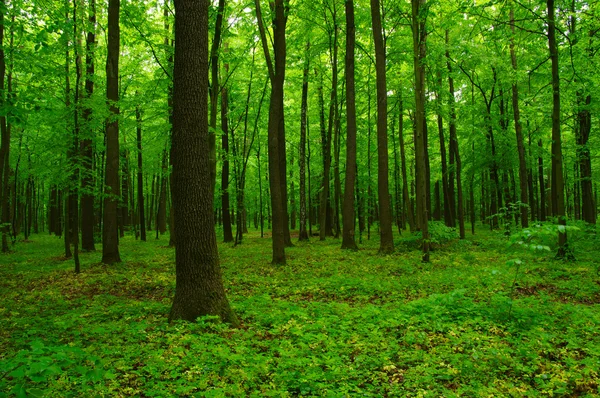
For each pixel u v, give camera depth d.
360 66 23.00
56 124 12.30
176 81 6.80
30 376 3.05
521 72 16.03
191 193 6.74
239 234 22.33
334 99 22.17
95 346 5.53
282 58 14.02
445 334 5.94
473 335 5.71
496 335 5.84
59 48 11.80
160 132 19.22
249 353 5.21
